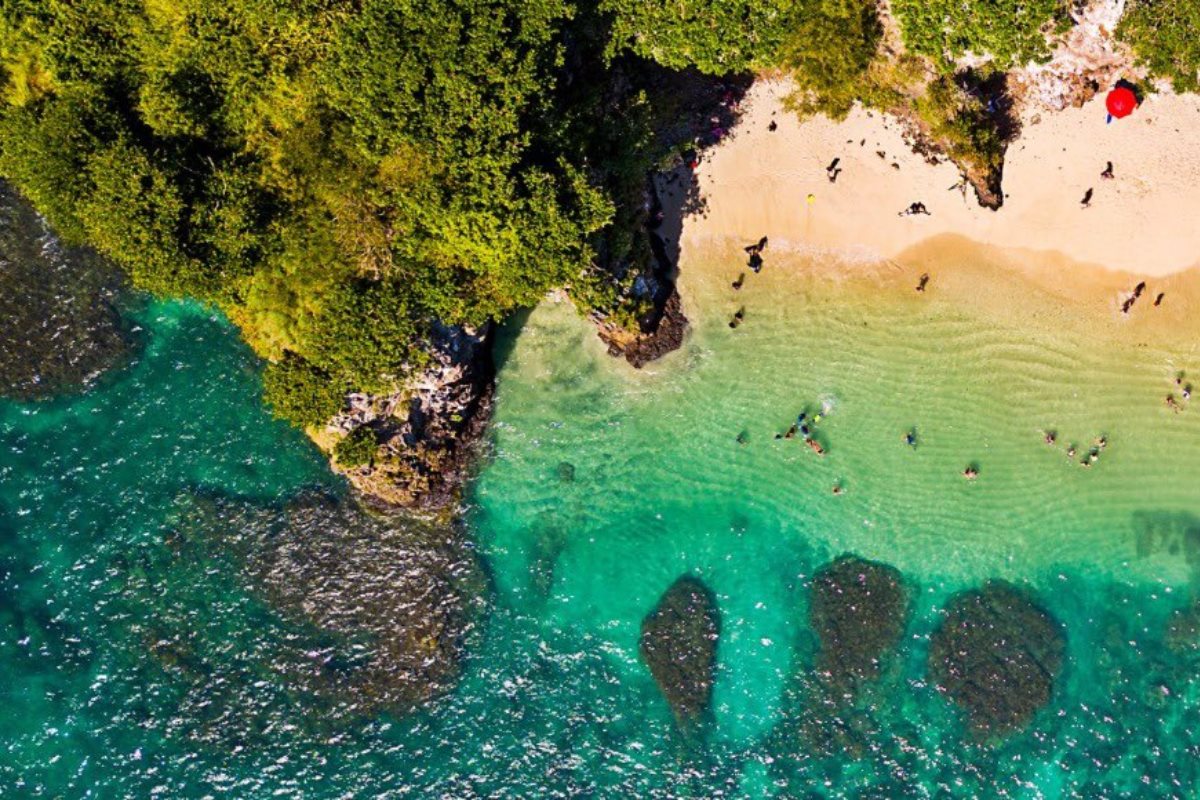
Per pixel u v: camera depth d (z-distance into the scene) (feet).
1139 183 120.88
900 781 127.24
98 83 103.50
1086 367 125.59
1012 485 127.34
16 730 126.62
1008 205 122.93
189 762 126.52
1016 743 127.34
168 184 101.14
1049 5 109.40
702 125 122.83
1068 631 128.16
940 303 125.49
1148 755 126.72
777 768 127.65
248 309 113.29
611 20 109.70
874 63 117.50
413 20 98.07
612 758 128.16
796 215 124.57
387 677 128.26
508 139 101.71
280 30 100.27
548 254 106.11
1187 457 126.00
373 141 102.22
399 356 112.16
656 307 125.59
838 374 126.82
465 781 127.34
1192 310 124.26
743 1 109.60
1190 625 127.65
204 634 128.36
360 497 128.36
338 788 126.72
